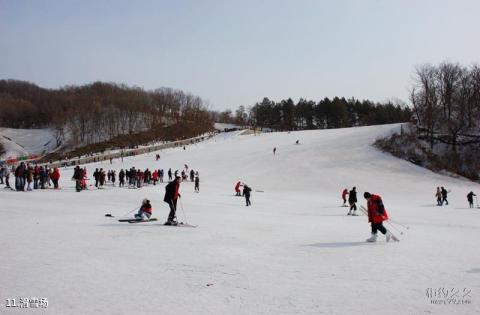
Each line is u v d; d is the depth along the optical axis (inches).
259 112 6614.2
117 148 4089.6
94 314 229.0
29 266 324.5
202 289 282.0
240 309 244.8
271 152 2731.3
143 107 5949.8
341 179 2023.9
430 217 966.4
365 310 246.5
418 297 272.1
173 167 2365.9
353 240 515.8
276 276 320.5
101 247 408.2
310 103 6466.5
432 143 2596.0
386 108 5659.5
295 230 599.5
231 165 2379.4
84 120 5088.6
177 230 541.3
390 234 501.7
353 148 2664.9
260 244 458.9
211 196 1333.7
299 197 1520.7
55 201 867.4
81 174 1178.0
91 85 7780.5
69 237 456.4
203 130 5502.0
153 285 287.6
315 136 3385.8
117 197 1037.8
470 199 1300.4
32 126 6314.0
